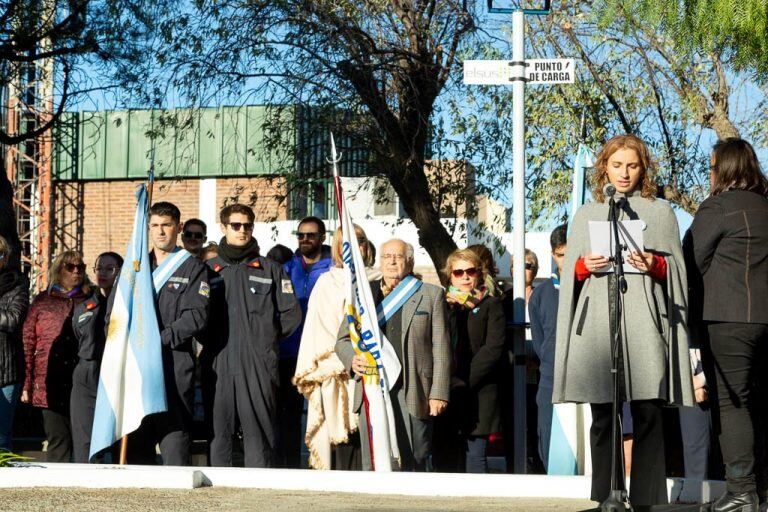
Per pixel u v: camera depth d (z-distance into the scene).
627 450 8.73
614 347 6.03
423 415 8.52
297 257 10.54
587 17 16.83
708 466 9.12
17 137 18.97
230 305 9.21
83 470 7.70
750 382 6.52
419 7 17.34
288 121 17.77
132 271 9.03
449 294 9.18
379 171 18.11
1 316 8.80
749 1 12.56
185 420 8.98
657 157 17.64
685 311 6.20
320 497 7.19
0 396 8.84
